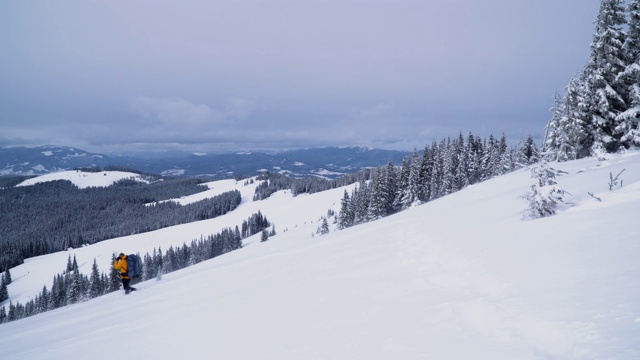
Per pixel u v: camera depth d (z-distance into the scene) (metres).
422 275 5.85
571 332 2.56
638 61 22.30
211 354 4.04
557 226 6.92
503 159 62.03
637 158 15.20
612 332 2.40
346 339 3.61
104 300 14.21
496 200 13.85
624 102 23.17
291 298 6.12
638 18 22.56
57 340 7.68
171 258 154.00
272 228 171.75
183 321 6.20
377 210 68.88
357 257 9.26
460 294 4.36
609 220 6.29
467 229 9.60
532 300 3.46
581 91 25.14
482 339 2.95
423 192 67.31
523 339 2.77
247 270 12.14
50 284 165.75
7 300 152.50
